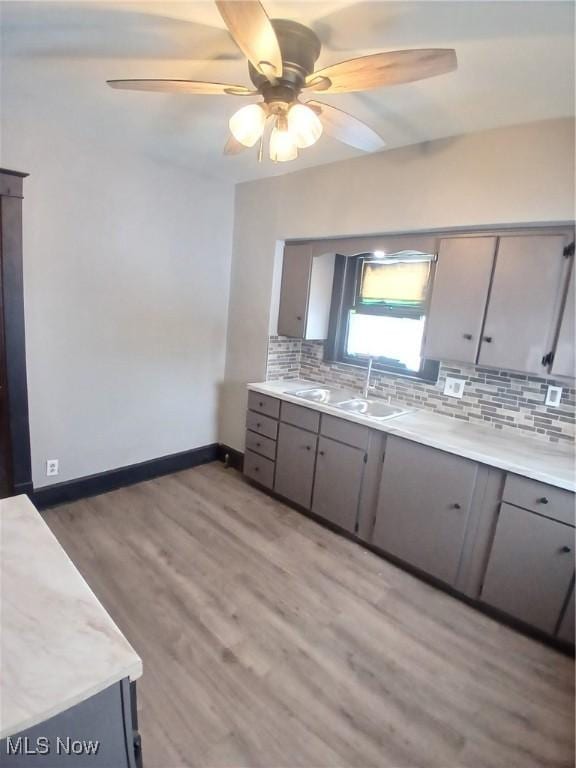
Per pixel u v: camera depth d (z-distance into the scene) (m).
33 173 2.44
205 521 2.88
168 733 1.47
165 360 3.36
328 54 1.60
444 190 2.31
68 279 2.70
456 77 1.68
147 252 3.06
